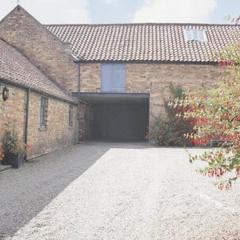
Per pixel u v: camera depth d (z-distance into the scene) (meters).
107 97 30.31
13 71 18.45
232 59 7.14
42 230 7.52
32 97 18.69
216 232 7.55
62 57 28.61
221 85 7.11
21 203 9.59
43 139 20.47
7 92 15.58
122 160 18.55
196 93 7.38
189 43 30.66
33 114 18.88
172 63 28.56
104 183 12.53
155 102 28.44
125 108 38.84
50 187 11.67
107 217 8.52
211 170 6.77
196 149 24.86
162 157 20.02
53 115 22.22
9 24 28.47
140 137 38.72
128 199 10.29
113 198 10.39
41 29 28.53
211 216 8.70
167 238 7.16
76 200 10.09
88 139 34.91
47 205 9.48
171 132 27.25
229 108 6.88
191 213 8.93
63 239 7.05
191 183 12.71
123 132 38.94
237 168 6.66
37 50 28.52
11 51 25.45
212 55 7.59
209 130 7.05
